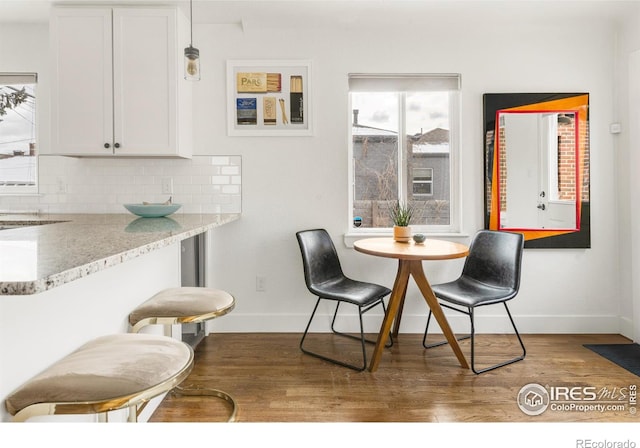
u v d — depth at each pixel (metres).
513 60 3.08
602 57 3.07
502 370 2.44
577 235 3.08
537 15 2.92
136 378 1.02
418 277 2.51
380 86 3.09
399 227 2.78
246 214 3.11
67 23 2.72
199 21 3.01
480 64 3.08
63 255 1.08
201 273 3.02
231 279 3.13
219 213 3.09
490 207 3.09
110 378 1.01
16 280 0.79
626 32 2.96
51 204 3.07
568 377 2.34
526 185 3.08
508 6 2.79
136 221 2.33
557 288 3.12
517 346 2.83
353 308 3.12
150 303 1.70
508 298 2.47
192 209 3.10
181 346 1.25
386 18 2.95
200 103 3.07
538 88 3.08
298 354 2.70
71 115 2.75
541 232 3.08
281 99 3.08
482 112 3.09
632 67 2.89
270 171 3.10
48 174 3.07
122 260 1.13
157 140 2.76
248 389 2.20
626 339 2.97
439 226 3.21
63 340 1.26
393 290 2.50
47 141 3.07
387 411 1.97
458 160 3.15
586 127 3.07
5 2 2.74
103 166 3.07
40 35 3.08
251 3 2.74
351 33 3.07
